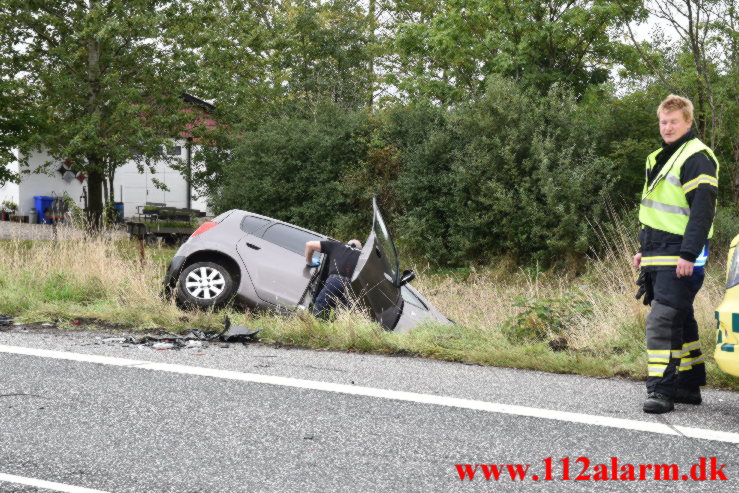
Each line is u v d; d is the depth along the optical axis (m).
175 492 3.09
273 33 32.66
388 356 5.93
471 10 26.53
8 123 22.88
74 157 25.36
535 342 6.59
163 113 26.77
